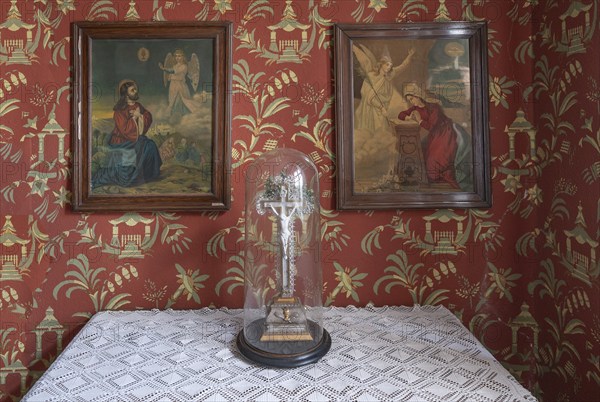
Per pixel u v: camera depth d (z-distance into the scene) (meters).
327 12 1.13
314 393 0.72
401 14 1.13
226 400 0.70
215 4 1.12
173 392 0.73
